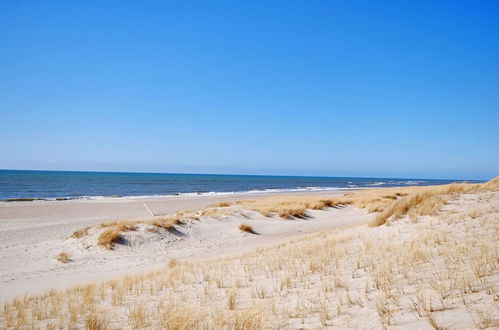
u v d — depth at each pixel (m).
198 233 19.33
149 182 115.62
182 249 16.47
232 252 15.13
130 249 16.23
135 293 7.23
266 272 7.51
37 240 18.84
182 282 7.75
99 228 18.59
